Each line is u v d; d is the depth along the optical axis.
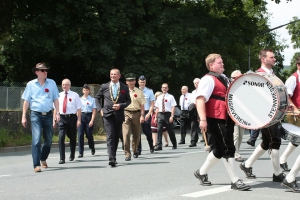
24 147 19.09
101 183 9.19
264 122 7.61
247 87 7.72
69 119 13.48
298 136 7.75
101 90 11.96
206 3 34.78
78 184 9.13
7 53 33.66
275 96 7.53
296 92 9.23
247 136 24.31
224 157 8.26
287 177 8.10
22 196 8.02
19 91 23.66
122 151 16.58
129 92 12.31
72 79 35.03
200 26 32.69
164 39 32.41
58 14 29.91
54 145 19.92
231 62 43.44
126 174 10.34
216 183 8.92
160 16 32.19
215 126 8.14
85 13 29.84
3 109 23.12
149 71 31.44
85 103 15.45
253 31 36.03
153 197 7.71
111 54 30.48
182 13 32.66
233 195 7.75
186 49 31.62
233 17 35.81
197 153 15.15
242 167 9.48
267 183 8.86
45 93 11.46
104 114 11.80
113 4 31.05
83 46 30.25
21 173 11.08
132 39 31.36
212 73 8.16
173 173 10.38
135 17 32.09
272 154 8.95
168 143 20.16
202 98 7.99
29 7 32.09
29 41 29.47
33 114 11.38
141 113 13.59
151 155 14.75
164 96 17.16
